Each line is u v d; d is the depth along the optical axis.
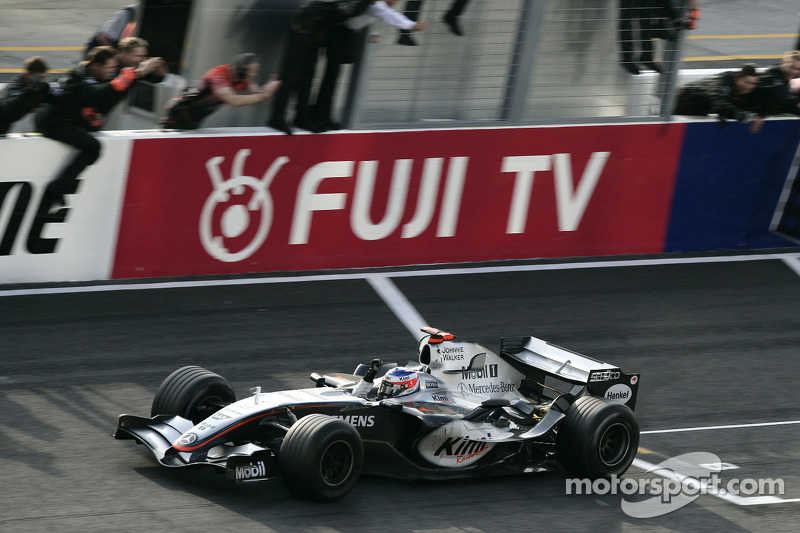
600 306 38.97
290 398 23.89
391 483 24.44
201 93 37.81
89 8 75.19
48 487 22.84
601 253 44.34
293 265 40.00
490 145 41.75
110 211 36.81
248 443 22.56
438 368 26.12
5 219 35.31
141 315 34.94
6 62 61.59
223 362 31.92
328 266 40.47
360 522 22.03
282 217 39.44
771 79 44.72
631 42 43.22
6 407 27.52
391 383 24.77
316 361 32.53
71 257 36.69
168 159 37.22
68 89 34.59
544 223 43.28
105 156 36.19
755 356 35.59
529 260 43.09
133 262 37.66
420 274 40.72
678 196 45.00
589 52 42.81
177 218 37.91
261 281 38.72
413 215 41.34
